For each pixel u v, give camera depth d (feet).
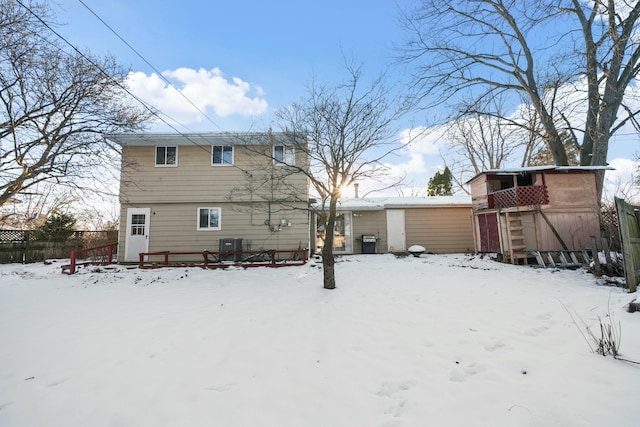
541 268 28.96
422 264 33.76
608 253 23.09
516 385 9.05
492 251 38.91
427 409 8.34
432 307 17.81
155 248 40.96
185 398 9.31
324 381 10.17
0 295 23.24
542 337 12.54
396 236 51.42
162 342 13.70
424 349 12.35
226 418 8.29
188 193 41.65
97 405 9.04
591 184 34.14
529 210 33.78
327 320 16.31
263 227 41.39
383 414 8.31
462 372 10.30
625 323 12.29
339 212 51.90
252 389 9.75
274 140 28.19
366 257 44.29
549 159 64.13
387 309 17.81
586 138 37.22
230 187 41.63
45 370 11.23
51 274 32.78
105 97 28.30
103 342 13.78
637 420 6.87
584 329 12.66
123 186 41.09
